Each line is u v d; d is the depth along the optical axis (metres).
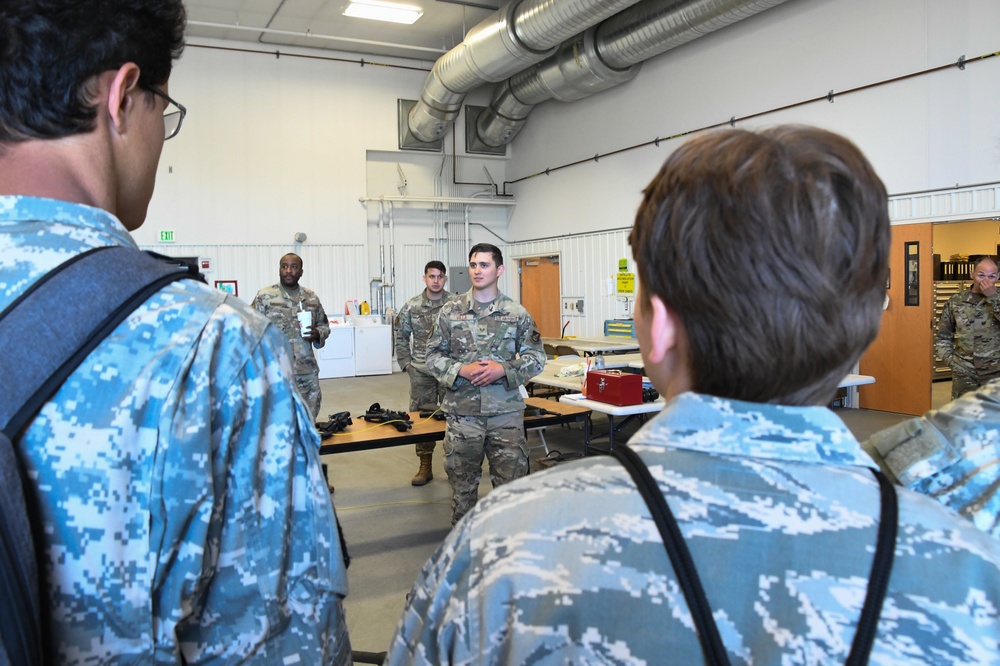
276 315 4.79
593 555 0.43
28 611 0.46
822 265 0.43
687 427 0.47
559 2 6.72
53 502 0.51
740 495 0.43
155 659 0.55
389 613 2.68
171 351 0.55
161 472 0.54
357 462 5.07
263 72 9.85
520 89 9.86
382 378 9.99
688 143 0.50
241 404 0.60
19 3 0.54
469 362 3.17
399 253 11.04
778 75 7.22
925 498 0.46
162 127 0.69
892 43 6.24
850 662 0.39
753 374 0.46
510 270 11.89
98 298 0.54
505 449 3.13
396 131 10.74
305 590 0.66
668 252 0.48
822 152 0.46
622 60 8.26
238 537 0.60
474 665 0.45
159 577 0.54
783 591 0.41
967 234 9.24
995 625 0.40
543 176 10.92
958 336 4.84
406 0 8.47
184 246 9.52
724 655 0.40
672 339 0.50
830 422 0.46
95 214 0.59
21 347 0.50
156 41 0.64
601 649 0.42
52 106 0.57
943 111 5.92
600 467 0.47
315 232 10.27
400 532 3.57
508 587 0.44
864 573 0.41
